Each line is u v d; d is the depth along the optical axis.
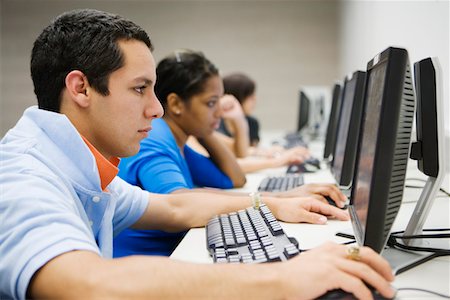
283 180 1.69
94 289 0.54
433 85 0.83
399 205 0.70
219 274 0.58
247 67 5.87
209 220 1.07
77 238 0.60
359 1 3.76
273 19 5.77
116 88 0.80
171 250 1.25
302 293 0.58
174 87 1.57
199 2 5.79
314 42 5.76
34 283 0.56
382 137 0.66
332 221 1.08
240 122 2.89
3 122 5.96
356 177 0.93
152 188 1.30
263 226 0.93
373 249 0.68
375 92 0.78
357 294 0.59
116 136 0.83
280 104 5.89
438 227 0.97
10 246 0.59
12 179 0.65
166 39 5.87
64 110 0.83
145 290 0.55
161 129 1.46
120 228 1.07
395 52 0.65
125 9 5.83
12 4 5.82
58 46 0.81
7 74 5.91
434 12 1.64
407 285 0.67
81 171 0.81
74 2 5.80
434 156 0.83
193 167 1.77
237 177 1.78
